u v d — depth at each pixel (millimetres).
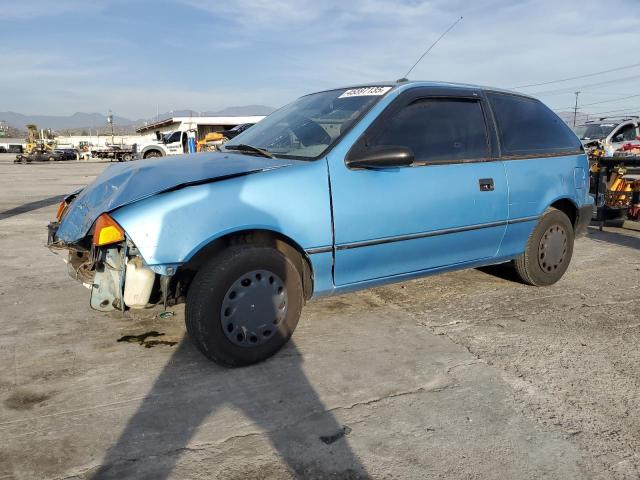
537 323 3713
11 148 71625
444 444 2273
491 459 2176
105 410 2502
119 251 2762
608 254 5977
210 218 2732
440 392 2723
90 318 3697
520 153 4129
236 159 3234
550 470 2111
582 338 3447
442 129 3691
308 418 2465
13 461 2105
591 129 16672
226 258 2805
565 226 4512
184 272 3006
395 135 3432
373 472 2086
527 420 2471
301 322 3674
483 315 3863
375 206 3264
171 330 3496
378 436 2328
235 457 2164
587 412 2547
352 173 3201
